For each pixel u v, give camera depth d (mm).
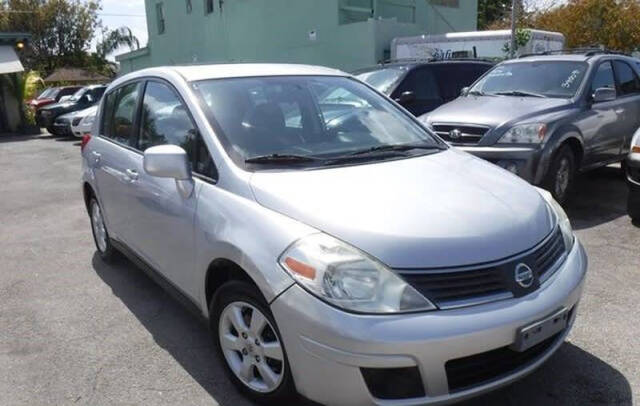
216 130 3424
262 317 2852
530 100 6949
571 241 3199
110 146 4652
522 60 7953
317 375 2564
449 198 2963
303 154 3434
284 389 2811
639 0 25000
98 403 3170
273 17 20359
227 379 3355
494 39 15578
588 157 6977
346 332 2438
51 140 18234
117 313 4293
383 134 3891
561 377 3264
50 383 3371
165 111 3898
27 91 25891
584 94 6965
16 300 4598
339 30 18172
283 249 2691
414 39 16406
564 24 25781
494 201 3012
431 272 2549
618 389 3145
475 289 2588
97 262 5457
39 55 40250
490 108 6707
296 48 19781
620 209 6691
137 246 4250
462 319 2492
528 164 6133
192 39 24953
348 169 3258
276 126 3590
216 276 3301
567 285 2859
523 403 3051
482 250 2650
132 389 3293
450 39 16016
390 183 3080
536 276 2754
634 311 4035
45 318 4242
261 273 2725
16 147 16469
